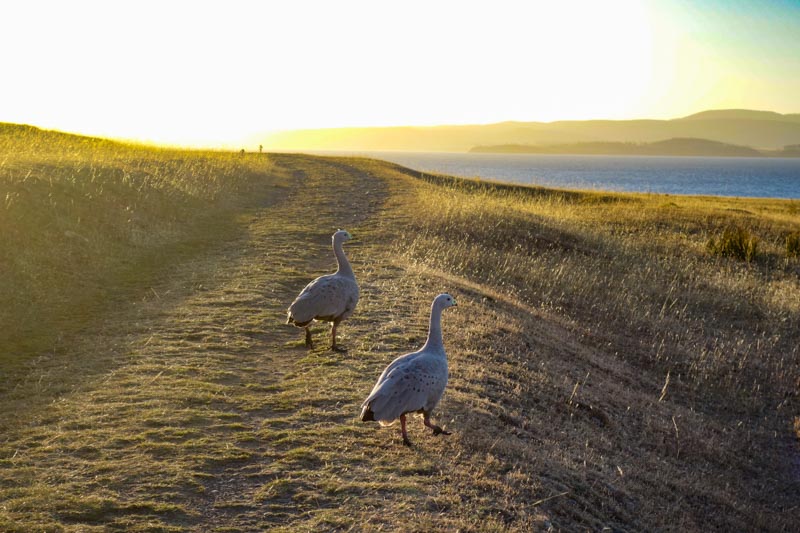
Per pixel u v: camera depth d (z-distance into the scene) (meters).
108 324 12.34
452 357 11.13
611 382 13.40
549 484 7.38
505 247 24.45
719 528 8.86
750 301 22.42
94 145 39.06
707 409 14.18
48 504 6.08
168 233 21.17
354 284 10.90
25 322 12.27
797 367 17.06
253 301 13.95
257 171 38.62
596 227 32.34
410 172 51.59
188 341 11.30
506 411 9.26
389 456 7.32
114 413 8.21
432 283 16.38
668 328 18.86
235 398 8.81
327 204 30.05
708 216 37.81
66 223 18.17
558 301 19.50
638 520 7.68
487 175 159.88
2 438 7.53
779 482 11.41
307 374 9.81
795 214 46.41
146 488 6.46
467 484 6.89
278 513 6.16
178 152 42.69
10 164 21.94
